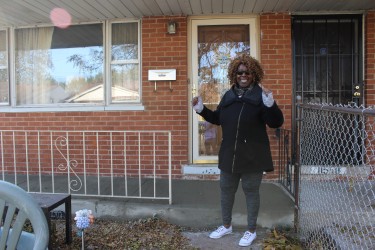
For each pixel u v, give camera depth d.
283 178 4.99
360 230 3.17
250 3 4.86
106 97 5.71
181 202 4.34
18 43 6.02
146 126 5.52
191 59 5.48
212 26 5.47
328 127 3.33
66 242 3.65
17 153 5.88
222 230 3.82
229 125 3.51
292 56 5.34
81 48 5.84
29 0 4.72
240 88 3.57
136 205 4.23
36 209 1.70
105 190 4.88
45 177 5.62
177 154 5.47
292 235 3.88
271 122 3.37
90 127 5.65
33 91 6.01
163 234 3.90
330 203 3.36
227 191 3.69
